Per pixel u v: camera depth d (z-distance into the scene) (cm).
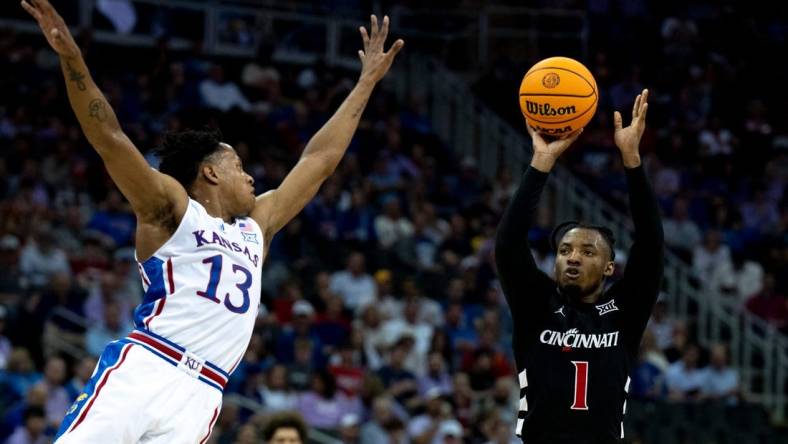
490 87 3594
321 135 960
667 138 3503
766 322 2961
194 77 3175
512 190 3156
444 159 3331
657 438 2403
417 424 2120
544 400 869
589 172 3306
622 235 3100
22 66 2958
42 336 2116
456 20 3775
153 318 811
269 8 3619
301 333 2284
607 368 870
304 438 1377
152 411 790
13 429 1828
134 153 796
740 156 3588
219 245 830
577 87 880
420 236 2831
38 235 2322
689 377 2541
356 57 3747
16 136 2689
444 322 2539
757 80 3888
